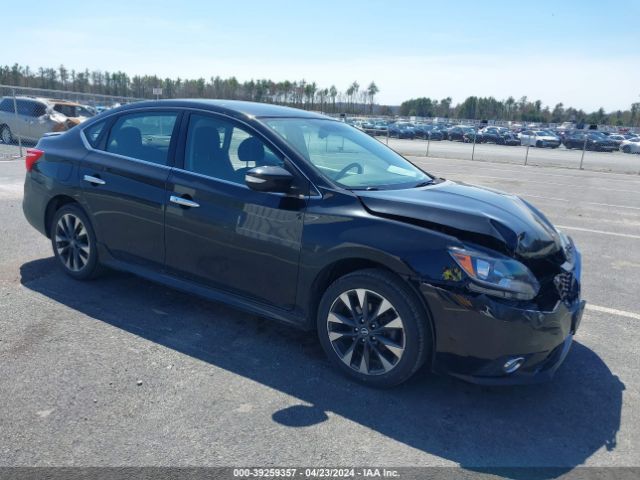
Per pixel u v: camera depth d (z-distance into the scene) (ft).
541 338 9.79
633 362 12.76
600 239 26.02
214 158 12.74
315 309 11.66
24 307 13.94
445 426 9.80
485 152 104.68
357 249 10.50
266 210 11.64
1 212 24.38
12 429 9.05
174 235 13.14
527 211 12.16
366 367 10.87
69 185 15.14
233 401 10.23
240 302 12.44
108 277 16.35
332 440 9.21
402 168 13.98
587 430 9.91
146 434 9.09
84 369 11.09
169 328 13.23
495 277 9.65
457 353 9.96
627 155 116.57
